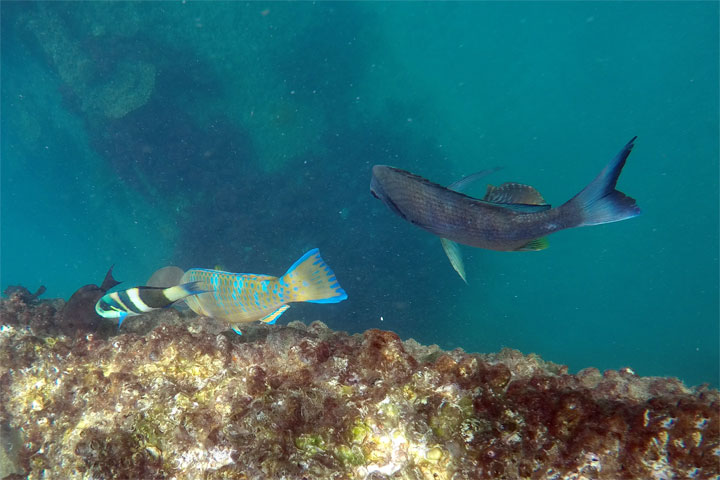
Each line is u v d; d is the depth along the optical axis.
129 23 16.19
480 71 33.94
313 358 2.20
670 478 1.69
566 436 1.83
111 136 18.05
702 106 40.47
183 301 3.81
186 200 18.91
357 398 1.97
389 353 2.14
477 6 31.75
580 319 33.66
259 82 18.67
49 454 2.76
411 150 23.27
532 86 37.09
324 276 3.01
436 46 29.61
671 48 39.62
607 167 2.01
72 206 21.59
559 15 37.09
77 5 15.67
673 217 42.47
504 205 2.21
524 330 25.84
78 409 2.75
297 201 19.11
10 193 23.62
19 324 4.52
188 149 18.33
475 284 23.61
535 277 31.16
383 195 2.56
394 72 22.86
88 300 4.50
